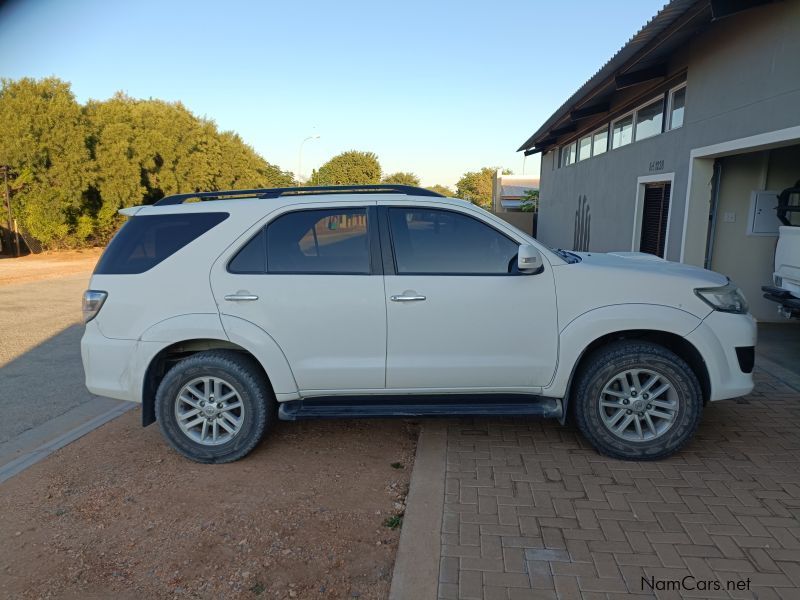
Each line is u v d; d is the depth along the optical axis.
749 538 2.93
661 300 3.75
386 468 3.96
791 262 5.79
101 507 3.49
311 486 3.71
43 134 22.20
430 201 3.93
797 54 5.46
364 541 3.10
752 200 7.53
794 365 5.81
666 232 8.44
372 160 70.06
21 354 7.44
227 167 36.53
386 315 3.83
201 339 3.94
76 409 5.35
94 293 3.96
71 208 24.45
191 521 3.32
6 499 3.61
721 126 6.85
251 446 4.00
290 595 2.68
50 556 3.02
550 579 2.67
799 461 3.78
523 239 3.86
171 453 4.26
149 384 4.00
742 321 3.80
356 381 3.91
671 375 3.71
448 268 3.87
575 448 4.07
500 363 3.85
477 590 2.61
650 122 9.45
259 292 3.84
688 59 7.72
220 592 2.71
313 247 3.92
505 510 3.26
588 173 13.38
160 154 28.97
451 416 3.87
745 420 4.46
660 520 3.12
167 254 3.94
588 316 3.76
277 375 3.88
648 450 3.79
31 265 20.36
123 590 2.74
